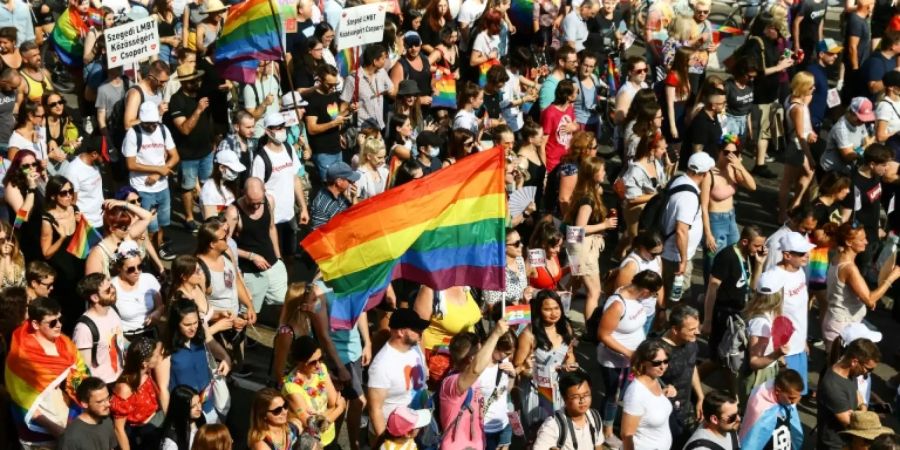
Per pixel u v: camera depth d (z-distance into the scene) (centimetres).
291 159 1557
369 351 1245
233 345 1336
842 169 1738
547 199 1636
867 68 2033
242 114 1583
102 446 1058
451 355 1105
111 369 1184
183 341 1148
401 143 1625
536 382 1205
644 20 2200
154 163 1605
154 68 1666
